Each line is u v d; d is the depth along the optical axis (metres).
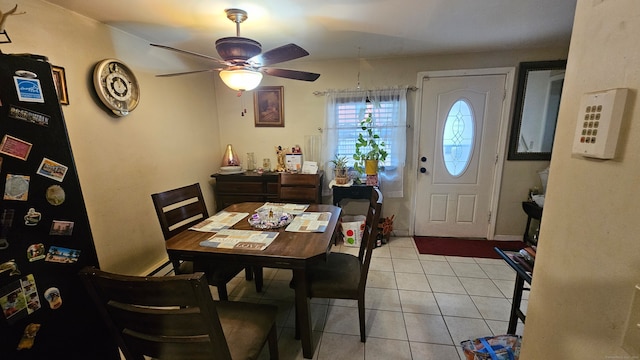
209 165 3.46
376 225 1.59
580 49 0.58
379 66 3.19
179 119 2.92
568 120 0.61
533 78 2.92
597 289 0.53
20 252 0.96
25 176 0.97
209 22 2.09
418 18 2.05
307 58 3.17
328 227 1.81
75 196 1.10
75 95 1.90
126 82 2.23
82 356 1.16
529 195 3.17
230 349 1.19
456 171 3.30
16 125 0.94
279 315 2.06
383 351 1.70
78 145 1.93
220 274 1.87
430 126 3.24
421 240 3.37
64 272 1.08
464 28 2.26
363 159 3.24
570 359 0.60
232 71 1.83
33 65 0.97
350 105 3.29
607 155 0.49
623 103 0.47
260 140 3.61
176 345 0.98
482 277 2.53
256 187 3.32
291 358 1.66
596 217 0.53
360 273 1.80
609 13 0.50
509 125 3.07
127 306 0.94
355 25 2.17
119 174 2.24
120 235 2.27
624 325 0.48
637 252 0.45
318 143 3.49
